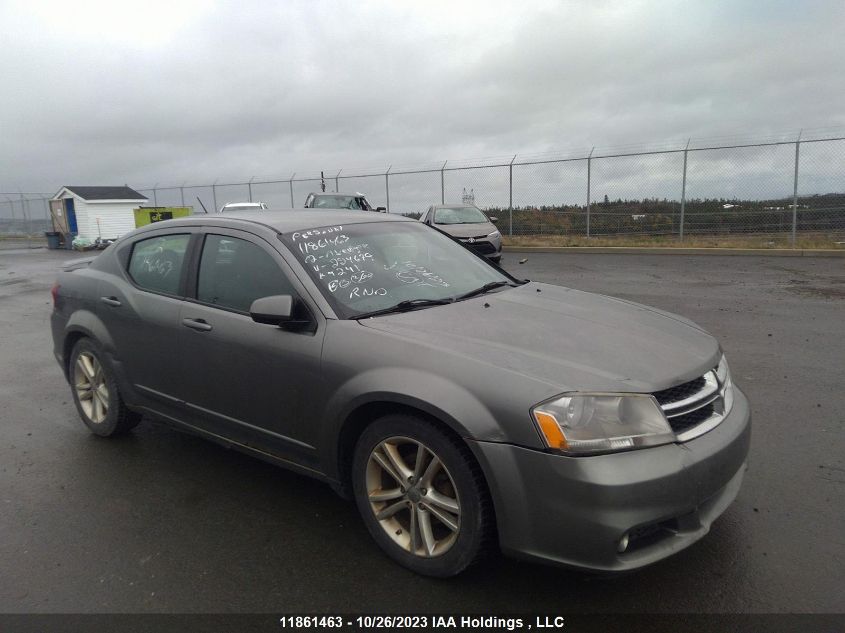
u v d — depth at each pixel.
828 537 3.06
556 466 2.41
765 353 6.39
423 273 3.79
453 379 2.65
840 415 4.62
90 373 4.60
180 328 3.74
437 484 2.83
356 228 3.95
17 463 4.25
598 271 13.84
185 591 2.81
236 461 4.22
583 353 2.80
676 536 2.53
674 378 2.68
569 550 2.43
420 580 2.84
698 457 2.54
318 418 3.10
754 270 13.25
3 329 9.18
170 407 3.98
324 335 3.10
